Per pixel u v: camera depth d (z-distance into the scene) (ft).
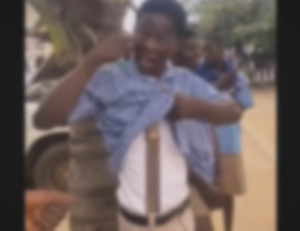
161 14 7.11
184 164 7.35
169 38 7.14
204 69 7.22
